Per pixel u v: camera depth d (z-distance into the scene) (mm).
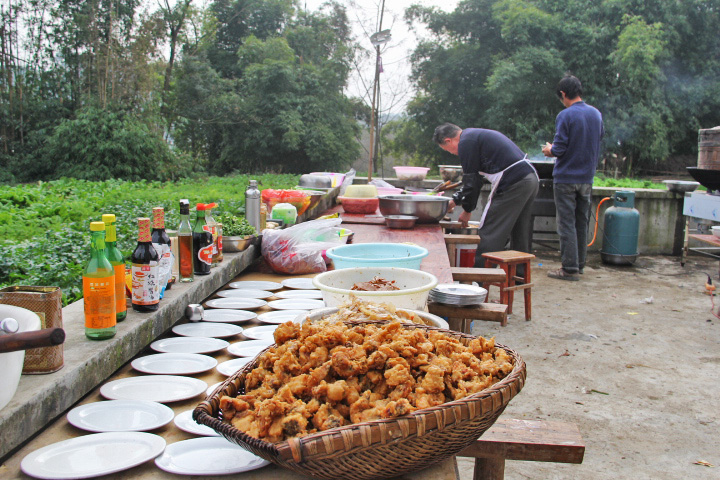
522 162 5156
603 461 2906
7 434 1224
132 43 17859
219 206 5250
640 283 6891
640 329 5102
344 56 24312
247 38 24328
